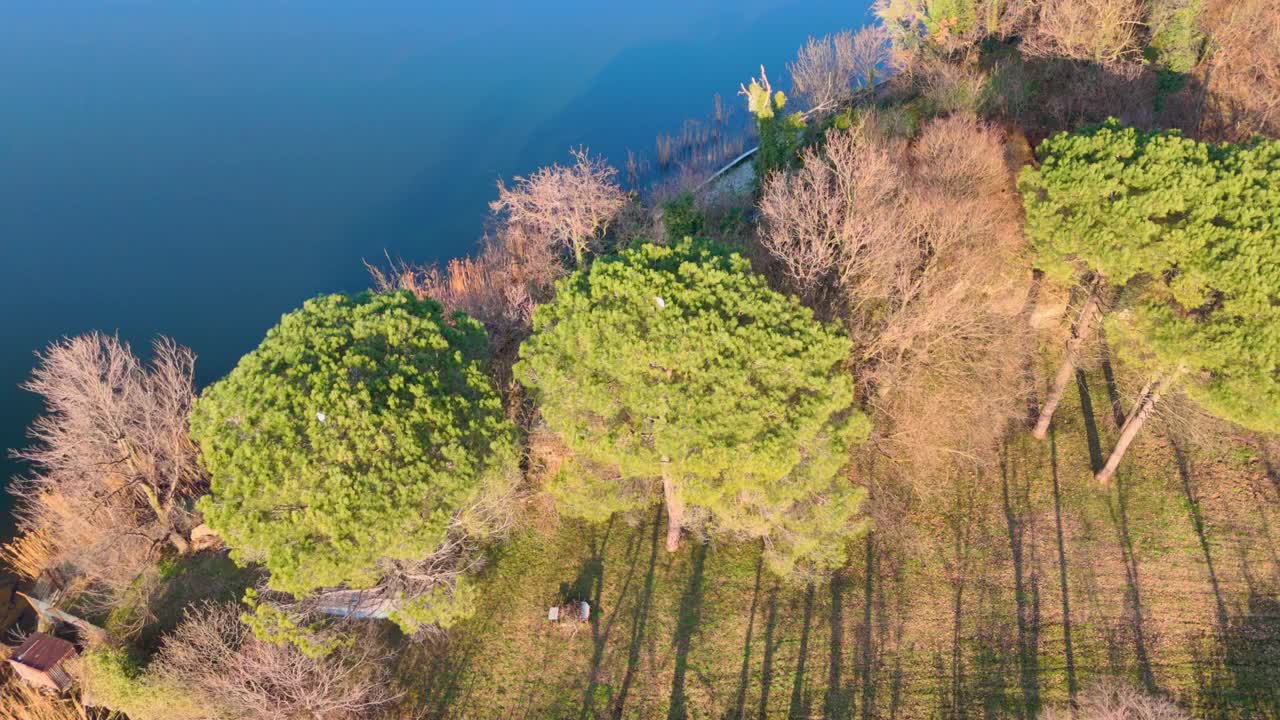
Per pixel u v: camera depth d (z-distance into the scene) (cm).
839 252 3538
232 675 2880
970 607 3334
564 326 2783
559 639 3328
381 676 3170
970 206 3484
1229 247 2683
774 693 3123
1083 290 3428
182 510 3753
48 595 3653
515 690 3181
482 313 4278
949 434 3681
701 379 2633
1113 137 3134
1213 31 4697
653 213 4706
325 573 2509
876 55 6116
